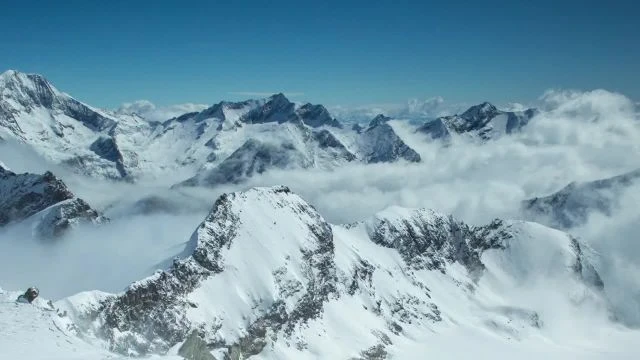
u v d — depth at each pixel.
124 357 110.69
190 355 169.12
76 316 175.50
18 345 107.25
